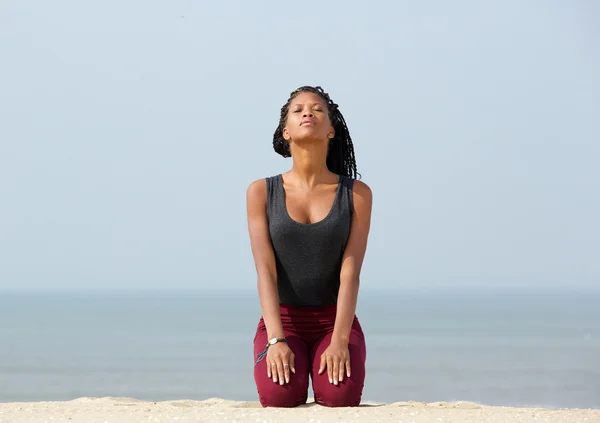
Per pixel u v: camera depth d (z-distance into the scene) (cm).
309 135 621
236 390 3116
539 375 3506
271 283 614
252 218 633
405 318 11000
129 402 662
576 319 10525
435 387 3084
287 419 487
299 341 615
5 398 2912
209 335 6750
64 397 2925
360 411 530
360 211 629
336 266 624
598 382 3212
